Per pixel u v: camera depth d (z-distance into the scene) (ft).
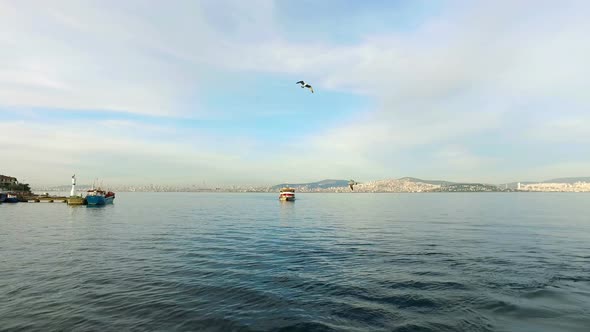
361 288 52.90
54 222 166.71
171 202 471.21
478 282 55.88
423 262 71.72
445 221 171.63
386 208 307.99
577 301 46.47
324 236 115.03
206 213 242.58
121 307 44.73
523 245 92.84
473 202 440.04
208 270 65.10
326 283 55.77
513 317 41.04
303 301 46.98
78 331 37.40
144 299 47.91
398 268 66.28
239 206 359.25
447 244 95.61
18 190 526.98
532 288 52.37
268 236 115.24
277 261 73.31
